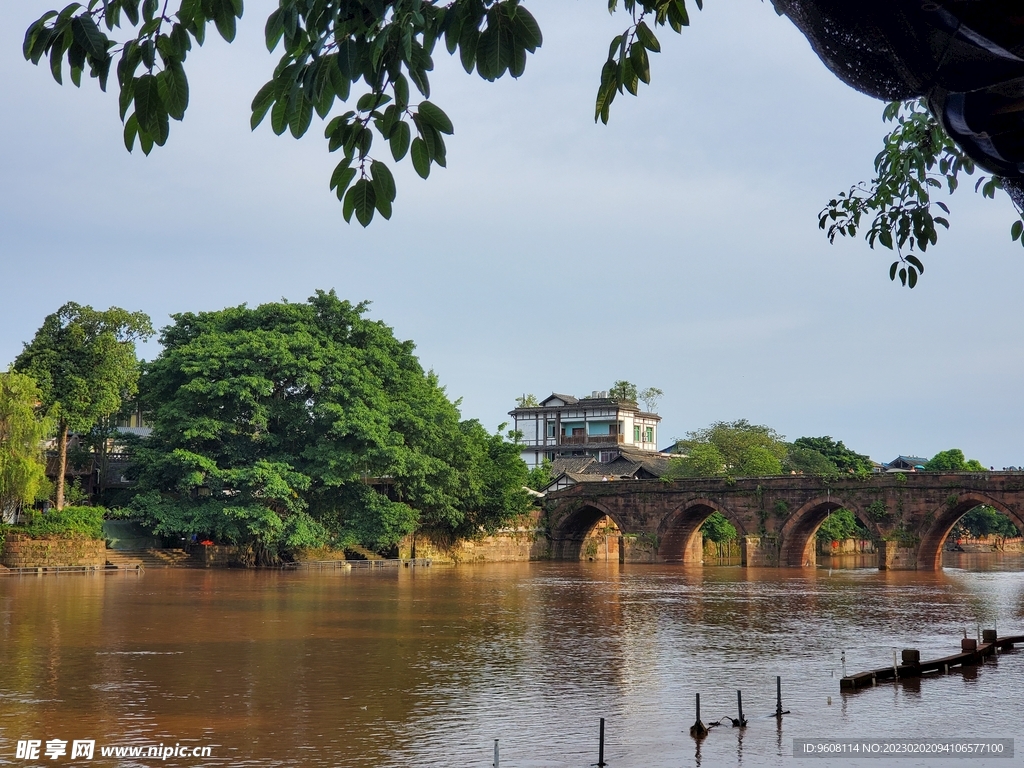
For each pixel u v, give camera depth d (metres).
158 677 26.84
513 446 98.25
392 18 5.63
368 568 82.38
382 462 78.06
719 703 23.80
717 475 115.88
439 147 5.81
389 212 5.99
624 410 137.50
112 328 74.50
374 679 26.84
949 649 33.47
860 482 89.94
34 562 67.56
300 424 77.31
